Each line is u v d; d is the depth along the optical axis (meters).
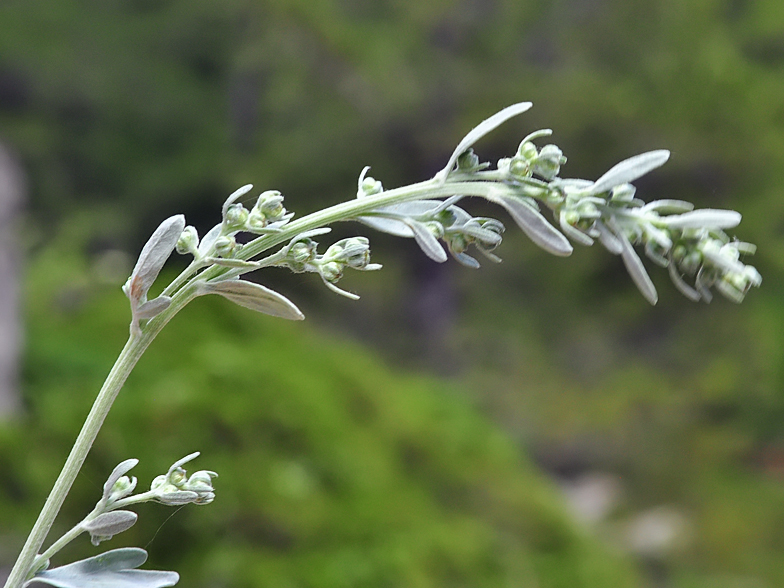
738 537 1.53
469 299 2.23
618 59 2.21
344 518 0.83
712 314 2.13
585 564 0.94
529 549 0.95
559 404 2.01
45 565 0.17
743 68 2.11
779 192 2.04
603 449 1.87
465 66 2.22
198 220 2.41
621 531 1.54
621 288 2.20
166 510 0.75
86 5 2.57
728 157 2.06
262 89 2.37
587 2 2.27
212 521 0.76
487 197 0.17
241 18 2.46
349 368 1.13
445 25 2.31
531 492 1.03
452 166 0.17
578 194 0.17
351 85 2.23
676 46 2.16
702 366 2.06
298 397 0.96
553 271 2.21
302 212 2.25
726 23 2.22
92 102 2.43
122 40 2.52
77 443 0.17
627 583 0.99
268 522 0.78
